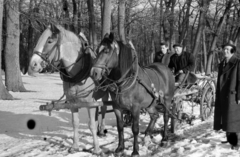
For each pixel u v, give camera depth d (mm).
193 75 7449
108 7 11234
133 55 5098
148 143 6137
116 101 5051
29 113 10109
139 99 5121
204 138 6414
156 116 6469
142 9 22375
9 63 17422
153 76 5754
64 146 6070
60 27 5160
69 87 5422
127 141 6352
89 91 5137
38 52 4914
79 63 5273
